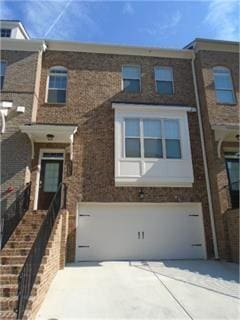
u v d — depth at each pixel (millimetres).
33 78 10922
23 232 7883
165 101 11836
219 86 11805
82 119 11055
